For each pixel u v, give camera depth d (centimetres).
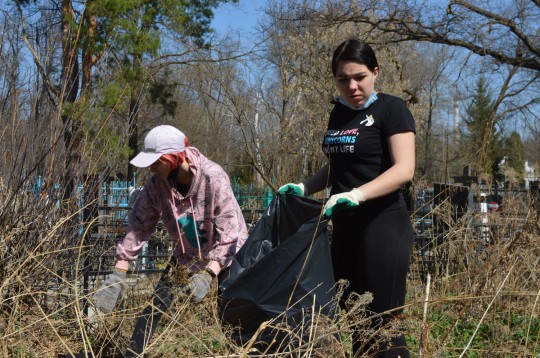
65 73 472
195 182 355
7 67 455
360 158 330
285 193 353
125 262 376
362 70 324
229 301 308
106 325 371
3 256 419
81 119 481
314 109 1856
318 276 310
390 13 1717
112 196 589
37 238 441
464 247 596
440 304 436
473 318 437
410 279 599
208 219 360
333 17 1750
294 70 1972
